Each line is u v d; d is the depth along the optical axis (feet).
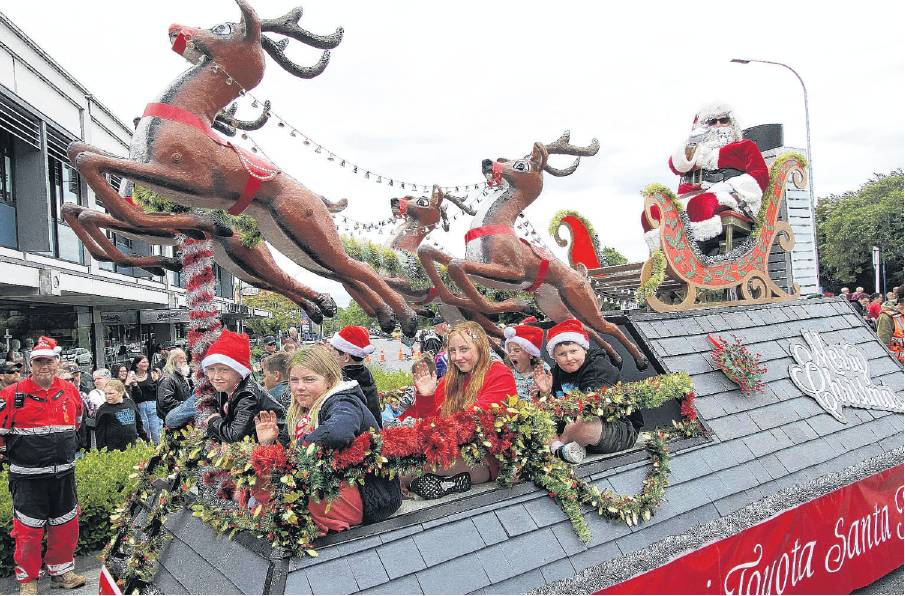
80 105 39.93
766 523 13.51
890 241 120.67
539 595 10.12
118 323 60.80
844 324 21.67
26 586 17.08
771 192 21.21
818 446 16.25
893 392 20.08
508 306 18.80
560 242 21.95
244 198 12.12
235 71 12.02
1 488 19.49
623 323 16.66
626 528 11.91
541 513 11.19
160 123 11.37
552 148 17.83
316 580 8.66
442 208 20.44
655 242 19.36
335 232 13.74
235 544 9.61
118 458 22.17
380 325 15.16
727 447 14.64
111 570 12.19
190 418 12.98
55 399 17.53
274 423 11.19
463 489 11.35
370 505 9.70
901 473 17.43
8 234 33.42
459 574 9.71
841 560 15.19
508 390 11.86
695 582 12.04
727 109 24.04
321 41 12.78
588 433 13.37
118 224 11.94
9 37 30.81
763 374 17.08
